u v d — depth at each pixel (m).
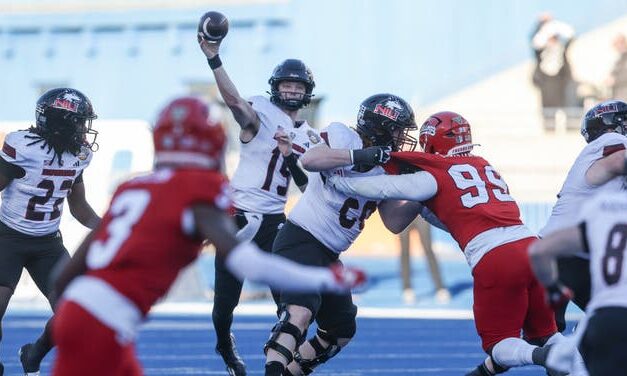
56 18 87.81
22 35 88.44
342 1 85.00
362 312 47.00
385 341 37.41
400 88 84.88
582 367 18.94
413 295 51.34
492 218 21.52
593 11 73.62
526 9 82.38
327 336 23.56
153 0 86.81
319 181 23.05
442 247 61.44
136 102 86.50
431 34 84.56
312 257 22.84
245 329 40.09
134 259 14.62
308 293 22.55
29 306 47.28
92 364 14.49
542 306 22.03
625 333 15.34
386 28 85.06
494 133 63.44
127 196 14.95
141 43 86.62
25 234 24.48
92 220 25.41
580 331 16.20
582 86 64.62
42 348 24.64
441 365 31.95
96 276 14.74
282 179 25.94
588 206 16.02
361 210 22.95
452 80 78.56
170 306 47.84
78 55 87.56
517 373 30.28
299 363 23.64
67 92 24.11
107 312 14.52
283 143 23.58
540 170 61.00
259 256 14.34
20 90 88.31
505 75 75.06
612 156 20.67
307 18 84.88
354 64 85.12
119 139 46.12
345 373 30.20
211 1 85.81
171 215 14.56
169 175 14.78
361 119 22.84
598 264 15.71
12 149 23.89
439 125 22.62
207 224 14.45
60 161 24.14
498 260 21.19
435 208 22.11
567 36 63.06
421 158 22.06
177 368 30.58
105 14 87.25
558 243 15.91
